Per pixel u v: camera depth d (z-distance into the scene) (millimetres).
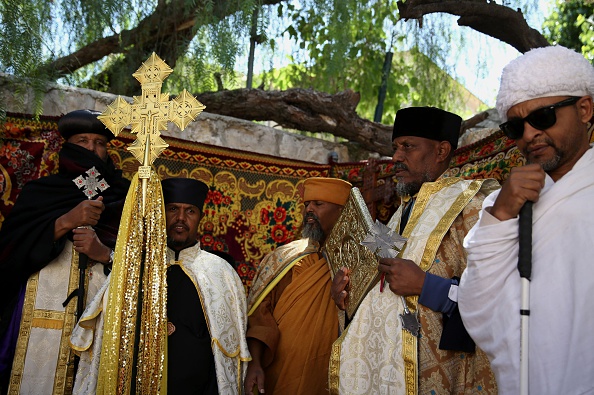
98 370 3818
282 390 4352
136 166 5652
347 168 6148
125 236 3812
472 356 3453
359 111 7473
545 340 2475
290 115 6395
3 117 5223
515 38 5273
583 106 2664
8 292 4398
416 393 3383
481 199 3703
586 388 2359
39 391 4164
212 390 3994
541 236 2566
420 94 6883
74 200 4562
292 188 6102
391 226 3979
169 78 6012
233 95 6301
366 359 3617
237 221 5922
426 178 3947
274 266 4746
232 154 5988
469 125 6250
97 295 3992
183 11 5996
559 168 2689
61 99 5648
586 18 7727
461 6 4969
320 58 6711
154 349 3762
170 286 4180
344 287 3979
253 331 4395
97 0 5535
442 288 3445
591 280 2432
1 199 5273
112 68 6469
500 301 2650
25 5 5309
